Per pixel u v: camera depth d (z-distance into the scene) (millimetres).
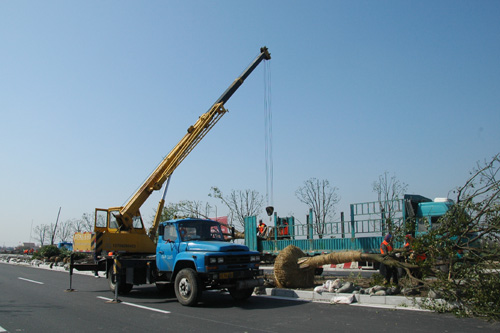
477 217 9305
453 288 8797
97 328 7957
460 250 9375
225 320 8555
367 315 8602
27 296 12844
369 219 15594
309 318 8484
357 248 15812
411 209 14812
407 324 7656
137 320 8703
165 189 18719
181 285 10625
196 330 7660
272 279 13922
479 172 9492
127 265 12906
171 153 19359
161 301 11617
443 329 7223
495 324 7598
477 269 8672
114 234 15016
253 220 21094
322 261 12117
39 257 32406
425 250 9602
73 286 15867
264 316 8883
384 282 10984
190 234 11695
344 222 16438
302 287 12742
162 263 11859
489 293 8203
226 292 13312
